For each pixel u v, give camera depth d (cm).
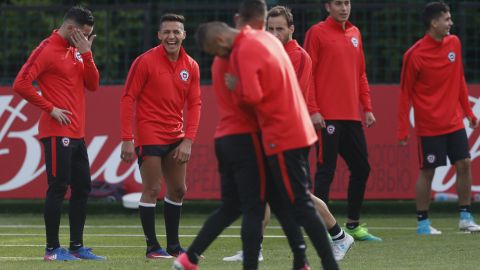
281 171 1994
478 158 4341
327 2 3181
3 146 4450
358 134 3219
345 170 4338
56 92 2775
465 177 3569
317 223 2014
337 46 3148
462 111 3609
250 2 2105
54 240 2764
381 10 4672
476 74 4594
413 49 3528
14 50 4856
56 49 2770
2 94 4466
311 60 3033
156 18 4828
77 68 2811
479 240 3244
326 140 3152
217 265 2533
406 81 3544
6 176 4441
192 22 4803
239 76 1959
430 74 3506
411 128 4366
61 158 2767
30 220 4344
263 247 3114
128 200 4384
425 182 3559
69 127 2783
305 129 2016
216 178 4372
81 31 2803
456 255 2770
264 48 1980
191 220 4306
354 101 3183
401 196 4353
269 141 1992
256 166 2045
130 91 2798
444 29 3484
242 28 2070
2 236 3594
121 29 5253
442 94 3528
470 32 4597
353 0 5506
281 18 2708
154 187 2828
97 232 3762
